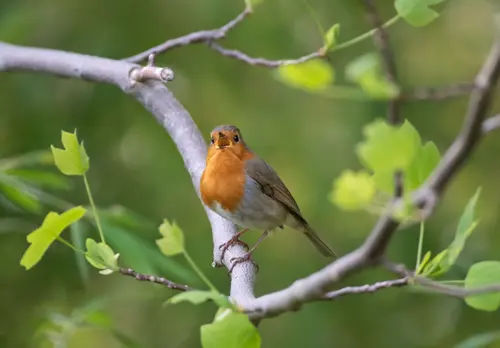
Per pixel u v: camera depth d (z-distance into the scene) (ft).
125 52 39.63
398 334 39.45
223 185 24.59
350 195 11.56
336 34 17.51
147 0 40.42
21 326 37.99
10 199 28.14
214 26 40.06
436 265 14.25
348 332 39.34
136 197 39.86
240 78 41.65
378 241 11.08
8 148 38.70
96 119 40.16
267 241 40.70
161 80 24.68
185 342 41.01
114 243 25.70
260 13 39.78
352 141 39.99
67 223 15.88
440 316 39.99
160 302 41.06
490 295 14.43
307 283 12.61
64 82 40.24
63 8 40.24
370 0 15.52
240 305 13.92
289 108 41.55
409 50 42.63
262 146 40.98
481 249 38.81
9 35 36.86
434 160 12.41
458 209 40.68
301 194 40.55
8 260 38.60
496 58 10.76
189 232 39.11
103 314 27.71
